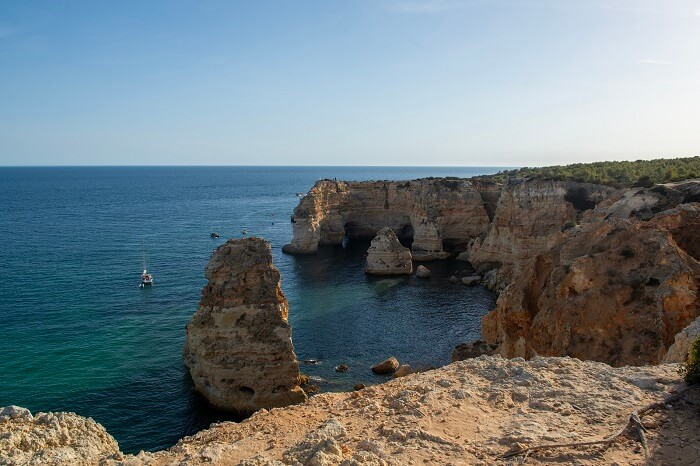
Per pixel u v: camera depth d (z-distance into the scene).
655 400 14.10
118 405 36.00
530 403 14.81
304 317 58.19
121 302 59.72
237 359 36.28
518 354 33.78
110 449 15.62
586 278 29.55
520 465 11.24
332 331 53.38
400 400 15.38
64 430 14.95
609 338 27.27
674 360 20.30
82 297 61.38
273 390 36.44
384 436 13.15
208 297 37.94
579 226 51.47
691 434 12.14
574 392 15.17
